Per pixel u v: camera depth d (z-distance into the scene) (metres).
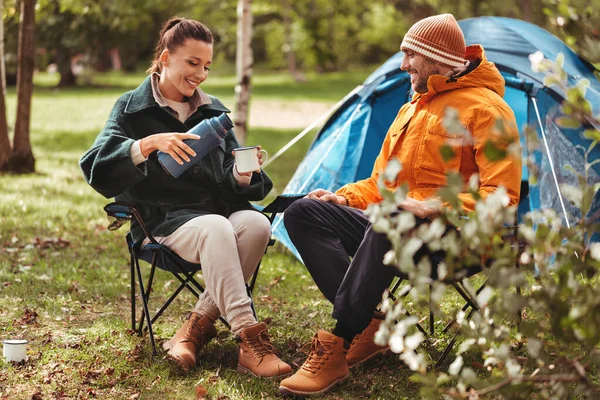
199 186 3.42
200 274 4.99
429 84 3.17
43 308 4.07
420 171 3.16
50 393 2.90
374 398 2.90
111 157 3.12
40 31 21.88
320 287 3.10
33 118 16.91
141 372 3.12
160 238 3.28
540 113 4.52
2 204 6.99
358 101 5.11
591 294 1.90
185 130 3.41
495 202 1.95
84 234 6.09
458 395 2.00
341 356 2.96
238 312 3.10
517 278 1.95
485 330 2.03
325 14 31.86
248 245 3.27
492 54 4.71
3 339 3.51
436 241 1.99
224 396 2.90
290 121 18.56
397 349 1.99
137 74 35.28
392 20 30.91
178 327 3.81
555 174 4.34
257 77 34.12
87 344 3.47
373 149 5.05
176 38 3.31
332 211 3.17
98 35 22.31
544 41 4.81
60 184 8.41
